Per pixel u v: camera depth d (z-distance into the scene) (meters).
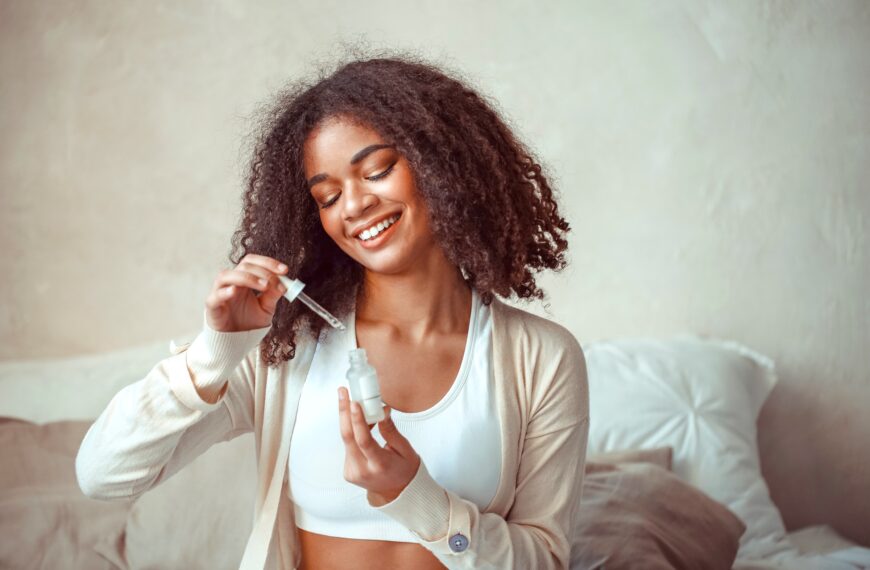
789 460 2.71
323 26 2.58
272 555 1.20
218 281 1.04
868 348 2.71
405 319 1.23
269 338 1.19
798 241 2.71
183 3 2.52
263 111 1.33
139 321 2.51
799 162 2.71
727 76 2.71
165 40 2.51
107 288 2.49
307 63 2.57
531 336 1.26
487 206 1.22
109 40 2.49
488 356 1.23
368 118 1.13
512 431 1.21
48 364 2.29
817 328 2.70
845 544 2.48
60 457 1.90
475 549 1.10
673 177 2.71
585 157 2.69
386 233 1.15
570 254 2.69
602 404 2.38
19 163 2.45
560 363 1.25
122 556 1.75
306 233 1.23
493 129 1.27
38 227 2.46
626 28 2.70
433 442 1.19
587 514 1.91
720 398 2.42
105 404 2.12
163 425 1.06
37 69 2.45
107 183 2.49
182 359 1.08
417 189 1.15
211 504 1.80
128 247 2.50
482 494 1.20
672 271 2.72
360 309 1.26
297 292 1.08
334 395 1.19
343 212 1.14
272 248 1.22
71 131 2.47
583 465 1.29
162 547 1.75
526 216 1.29
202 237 2.53
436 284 1.22
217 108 2.54
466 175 1.19
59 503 1.80
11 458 1.86
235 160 2.54
